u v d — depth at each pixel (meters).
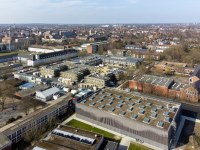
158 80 143.12
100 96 107.25
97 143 71.44
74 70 168.25
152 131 81.50
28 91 130.00
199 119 102.88
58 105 105.12
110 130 91.94
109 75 157.62
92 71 175.88
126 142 83.56
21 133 83.62
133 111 92.81
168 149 78.88
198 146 79.25
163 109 94.38
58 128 81.62
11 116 101.06
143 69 180.62
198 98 125.12
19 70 183.38
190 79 142.50
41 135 86.31
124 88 144.12
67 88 139.25
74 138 74.69
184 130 92.31
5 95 121.62
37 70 184.88
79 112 101.25
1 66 189.25
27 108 106.06
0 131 80.81
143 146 81.25
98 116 95.12
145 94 136.12
